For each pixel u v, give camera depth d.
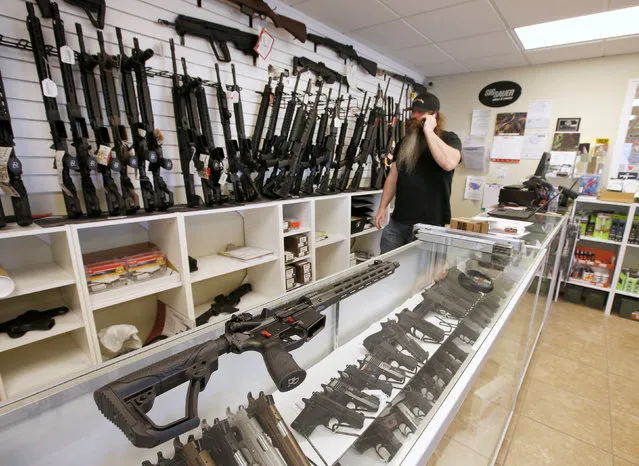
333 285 0.97
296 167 2.32
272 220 2.22
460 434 0.89
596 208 3.25
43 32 1.47
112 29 1.66
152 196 1.68
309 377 0.83
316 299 0.85
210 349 0.58
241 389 0.70
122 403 0.45
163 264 1.78
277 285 2.29
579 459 1.53
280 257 2.24
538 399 1.91
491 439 1.26
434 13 2.41
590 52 3.06
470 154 3.99
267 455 0.56
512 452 1.56
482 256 1.37
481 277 1.25
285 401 0.73
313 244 2.53
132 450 0.57
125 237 1.91
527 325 1.51
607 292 3.11
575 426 1.72
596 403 1.89
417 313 1.08
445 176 2.26
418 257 1.40
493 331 0.91
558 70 3.41
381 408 0.71
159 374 0.50
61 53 1.40
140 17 1.75
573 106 3.38
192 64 1.99
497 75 3.76
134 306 1.98
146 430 0.43
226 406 0.67
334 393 0.76
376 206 3.47
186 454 0.55
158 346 0.64
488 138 3.90
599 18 2.39
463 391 0.71
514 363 1.39
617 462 1.52
